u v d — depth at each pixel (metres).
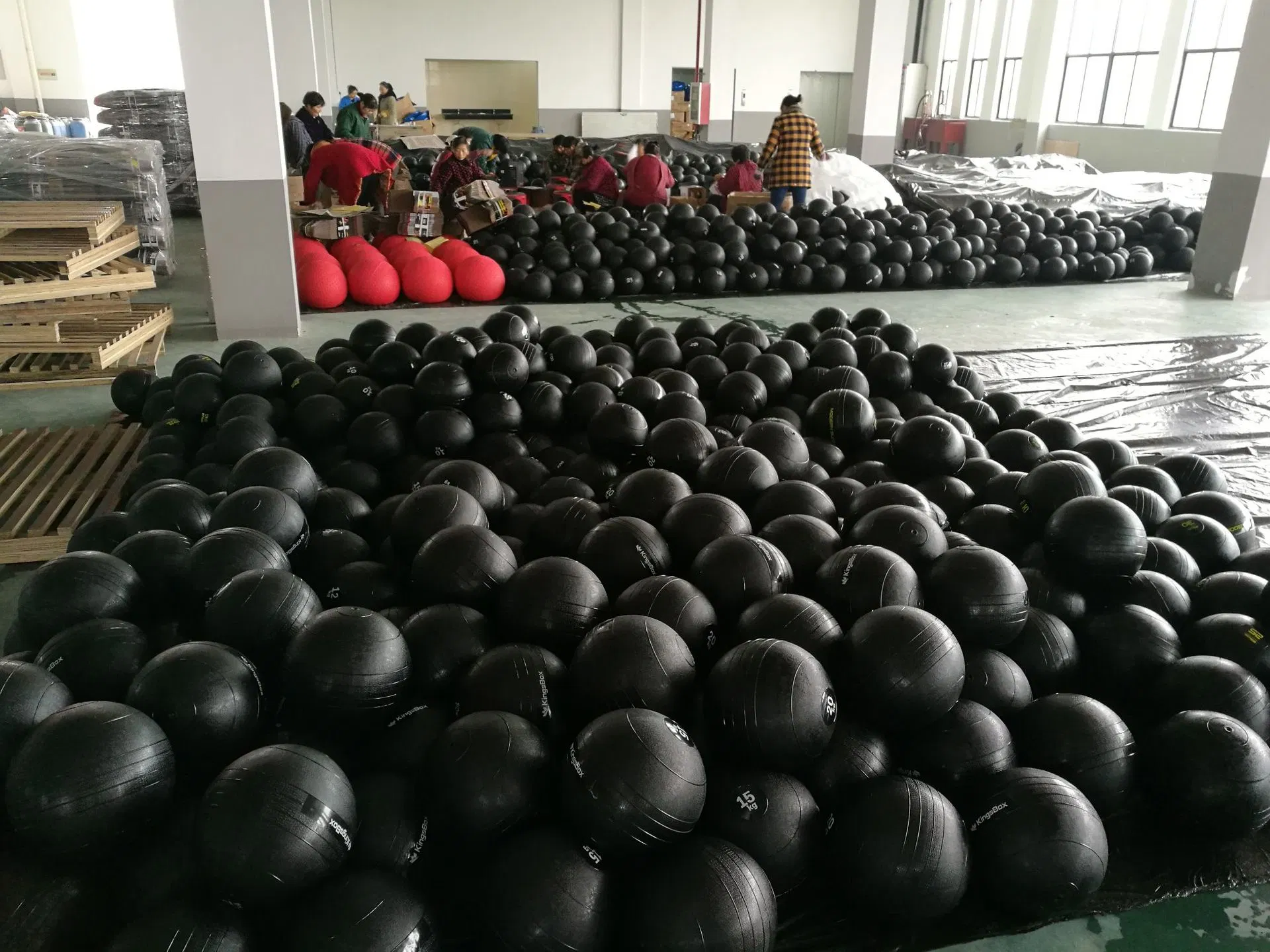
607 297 9.07
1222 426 5.68
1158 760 2.41
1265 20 8.64
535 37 21.50
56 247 5.95
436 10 20.88
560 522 3.03
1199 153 15.43
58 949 1.96
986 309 8.84
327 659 2.21
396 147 15.73
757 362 4.53
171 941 1.75
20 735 2.13
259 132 6.78
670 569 2.85
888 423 4.30
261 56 6.62
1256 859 2.46
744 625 2.49
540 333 5.11
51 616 2.57
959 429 4.35
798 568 2.86
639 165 11.26
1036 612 2.83
